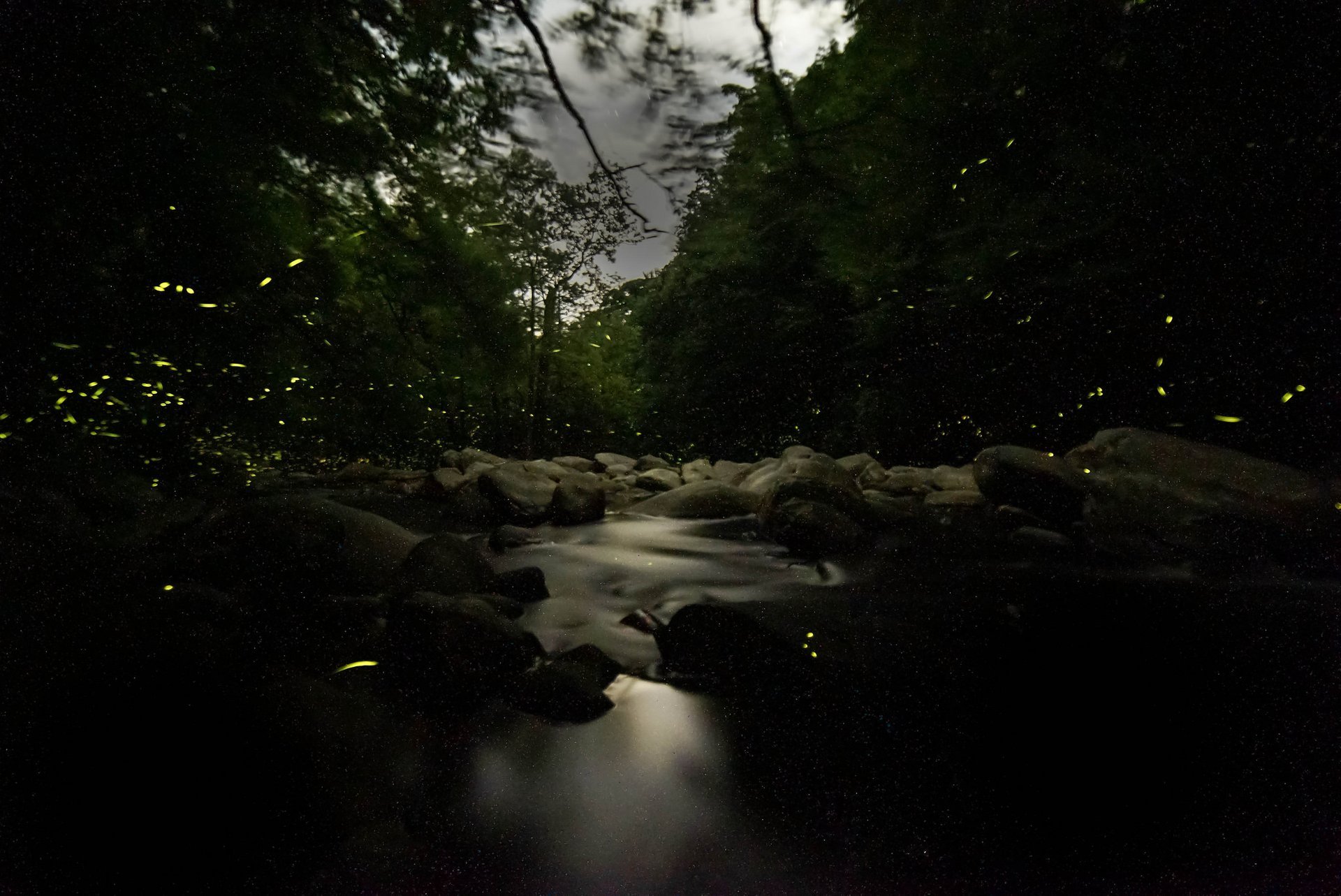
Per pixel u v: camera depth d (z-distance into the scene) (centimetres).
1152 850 183
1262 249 592
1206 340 661
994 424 990
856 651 304
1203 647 326
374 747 216
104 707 224
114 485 442
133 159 361
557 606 369
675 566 471
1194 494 505
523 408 1683
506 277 563
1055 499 573
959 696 271
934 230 853
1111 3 580
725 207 837
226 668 251
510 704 246
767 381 1553
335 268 530
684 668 283
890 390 1078
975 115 626
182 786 191
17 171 334
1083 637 339
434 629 255
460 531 599
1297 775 217
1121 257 670
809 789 208
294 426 675
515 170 407
